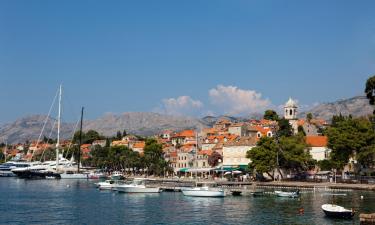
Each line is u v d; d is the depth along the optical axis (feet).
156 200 416.26
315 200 390.21
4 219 299.99
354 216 293.23
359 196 410.31
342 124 524.11
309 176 597.52
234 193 458.50
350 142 500.74
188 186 523.70
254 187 496.64
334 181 537.24
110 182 590.55
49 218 304.50
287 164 588.91
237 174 650.43
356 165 569.23
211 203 386.52
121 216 312.29
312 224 266.77
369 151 484.74
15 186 606.96
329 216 292.61
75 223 284.00
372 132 510.17
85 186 605.31
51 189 552.00
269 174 588.91
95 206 370.32
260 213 317.42
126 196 457.68
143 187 490.90
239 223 276.62
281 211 325.62
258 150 567.18
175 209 347.56
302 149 581.12
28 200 419.33
